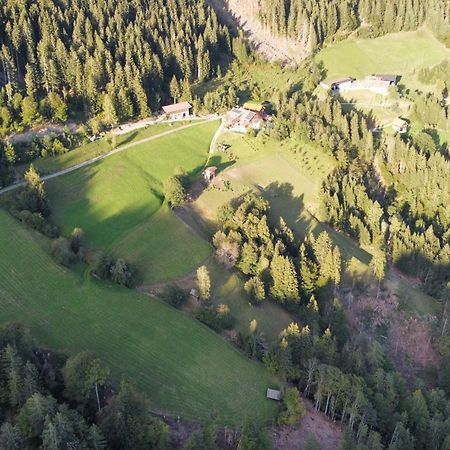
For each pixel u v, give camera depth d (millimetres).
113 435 89938
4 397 92688
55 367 103312
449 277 164125
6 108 173125
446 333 141375
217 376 115250
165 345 119438
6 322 114438
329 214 173375
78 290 127562
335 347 121375
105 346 115625
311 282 144625
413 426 109375
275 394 112938
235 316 134625
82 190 162875
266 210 166750
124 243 148375
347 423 110500
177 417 105312
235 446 101938
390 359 132250
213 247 152250
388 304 151250
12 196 150500
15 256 132500
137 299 129875
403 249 167625
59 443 81938
